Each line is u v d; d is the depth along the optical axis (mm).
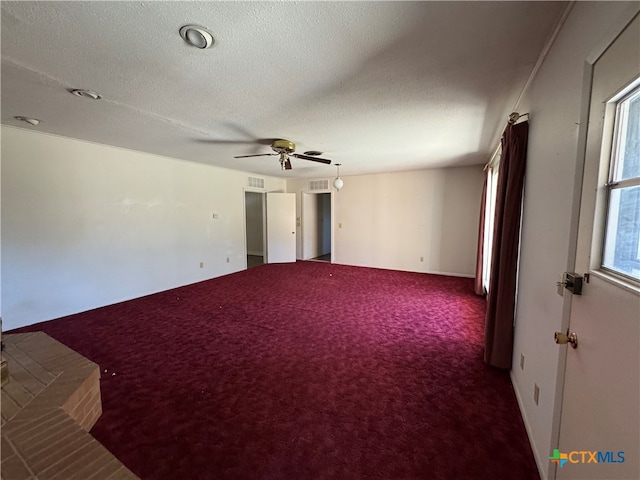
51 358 1957
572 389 1136
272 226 7105
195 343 2867
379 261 6594
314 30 1449
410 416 1855
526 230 1949
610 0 936
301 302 4148
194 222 5234
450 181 5758
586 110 1093
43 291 3393
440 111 2559
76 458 1263
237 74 1904
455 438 1675
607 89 945
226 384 2199
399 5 1275
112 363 2492
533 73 1854
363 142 3645
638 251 827
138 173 4312
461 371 2365
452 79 1970
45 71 1861
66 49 1612
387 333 3100
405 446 1623
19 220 3182
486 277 4445
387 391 2111
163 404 1974
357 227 6781
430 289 4820
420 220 6094
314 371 2375
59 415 1472
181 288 4895
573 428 1112
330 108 2492
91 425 1770
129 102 2367
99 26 1411
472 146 3857
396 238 6367
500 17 1355
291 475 1449
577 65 1199
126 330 3176
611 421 863
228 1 1243
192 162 5137
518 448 1600
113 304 4051
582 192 1108
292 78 1956
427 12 1323
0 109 2553
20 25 1393
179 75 1914
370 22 1391
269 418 1842
